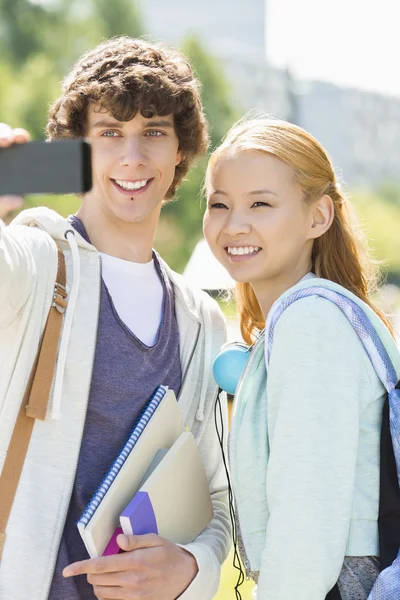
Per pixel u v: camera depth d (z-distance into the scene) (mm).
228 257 2492
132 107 2461
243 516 2307
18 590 2246
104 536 2254
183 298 2701
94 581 2236
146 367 2535
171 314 2674
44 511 2312
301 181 2445
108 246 2605
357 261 2588
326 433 2137
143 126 2551
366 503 2189
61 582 2359
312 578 2082
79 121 2602
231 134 2533
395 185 50688
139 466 2363
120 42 2637
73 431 2373
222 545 2586
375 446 2230
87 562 2199
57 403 2318
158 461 2412
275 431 2184
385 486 2174
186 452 2443
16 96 21359
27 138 1609
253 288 2572
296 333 2197
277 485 2154
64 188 1575
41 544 2295
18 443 2295
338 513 2113
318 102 49531
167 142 2611
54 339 2359
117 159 2527
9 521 2262
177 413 2502
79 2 26078
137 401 2502
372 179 51219
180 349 2691
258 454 2293
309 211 2479
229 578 4484
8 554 2248
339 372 2174
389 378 2234
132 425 2490
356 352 2221
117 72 2502
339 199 2570
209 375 2729
